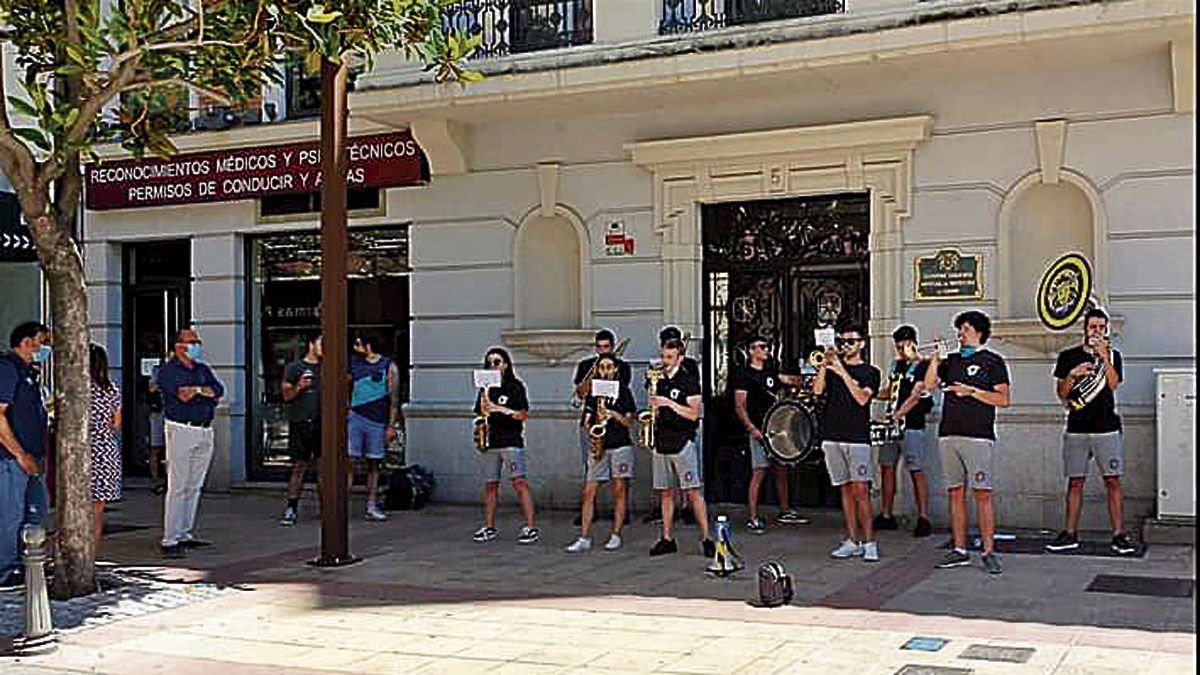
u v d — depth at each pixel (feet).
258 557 38.91
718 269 46.80
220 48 33.37
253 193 53.11
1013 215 41.75
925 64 40.52
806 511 45.27
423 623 29.60
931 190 42.68
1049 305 38.73
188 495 40.29
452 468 50.01
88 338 33.35
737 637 27.53
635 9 45.39
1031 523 41.11
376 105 46.83
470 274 49.90
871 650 26.13
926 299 42.68
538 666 25.61
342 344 37.42
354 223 51.80
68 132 31.91
